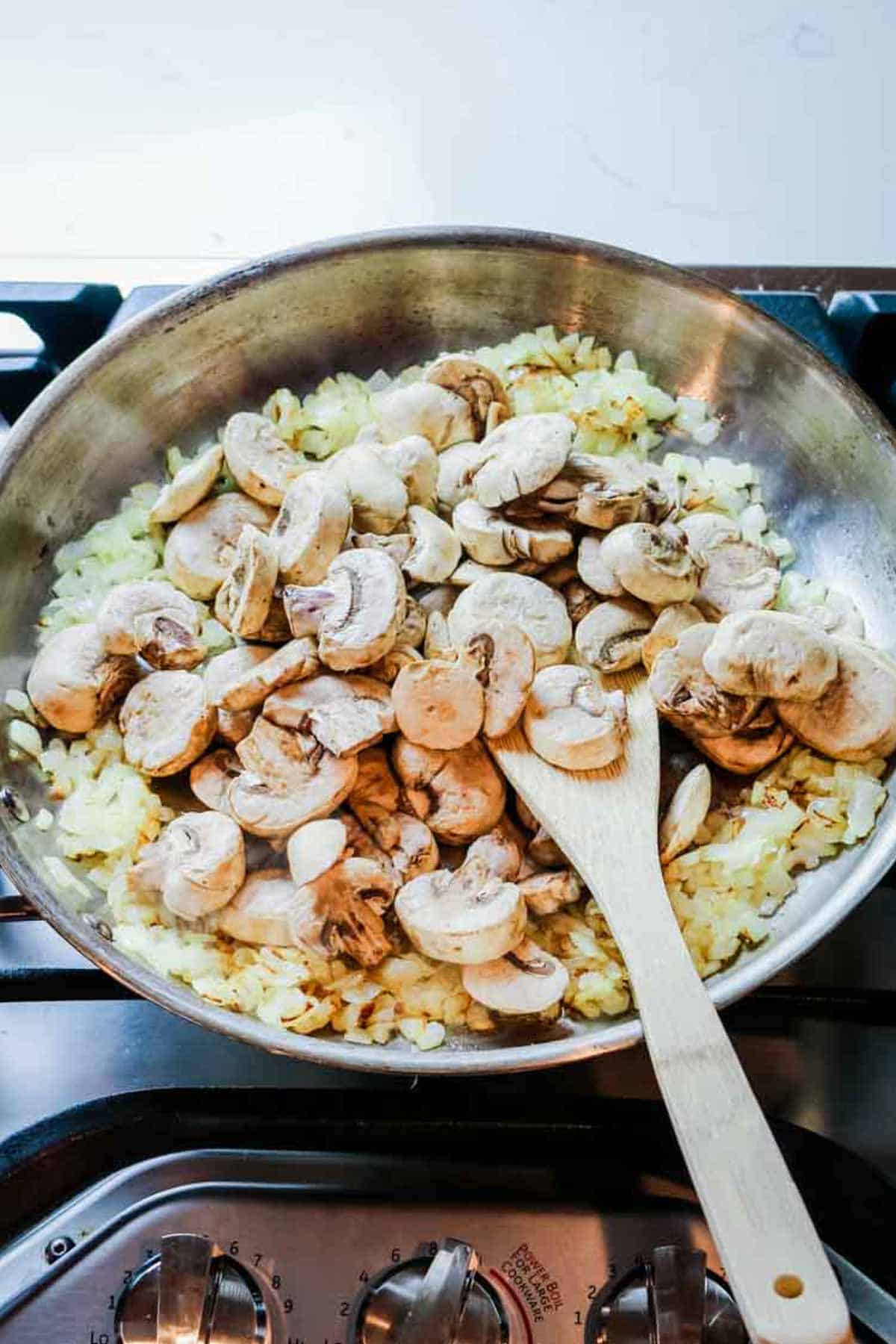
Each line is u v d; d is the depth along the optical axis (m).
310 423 0.70
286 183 0.95
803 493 0.68
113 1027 0.54
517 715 0.57
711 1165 0.44
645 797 0.57
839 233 0.94
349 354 0.72
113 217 0.93
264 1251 0.46
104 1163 0.52
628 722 0.59
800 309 0.75
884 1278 0.49
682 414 0.71
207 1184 0.48
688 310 0.67
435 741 0.57
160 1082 0.53
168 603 0.62
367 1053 0.47
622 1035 0.48
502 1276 0.46
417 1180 0.48
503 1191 0.48
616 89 0.97
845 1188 0.51
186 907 0.55
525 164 0.96
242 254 0.92
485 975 0.54
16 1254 0.47
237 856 0.55
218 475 0.67
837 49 0.98
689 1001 0.48
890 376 0.74
